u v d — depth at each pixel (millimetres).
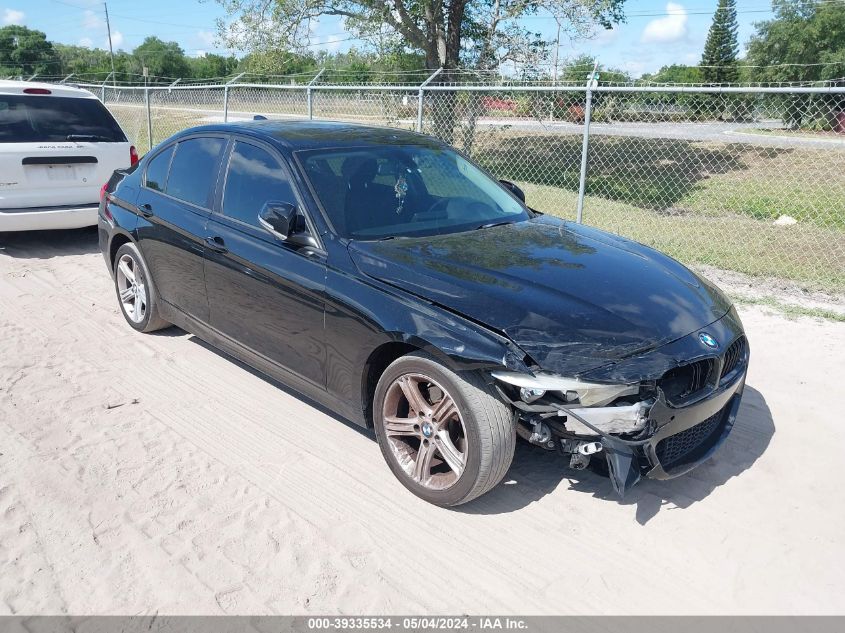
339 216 3842
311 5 17234
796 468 3773
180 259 4695
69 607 2686
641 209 12375
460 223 4164
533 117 16719
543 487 3561
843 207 12828
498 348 2975
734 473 3727
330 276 3623
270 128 4586
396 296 3348
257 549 3033
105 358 5055
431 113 13680
